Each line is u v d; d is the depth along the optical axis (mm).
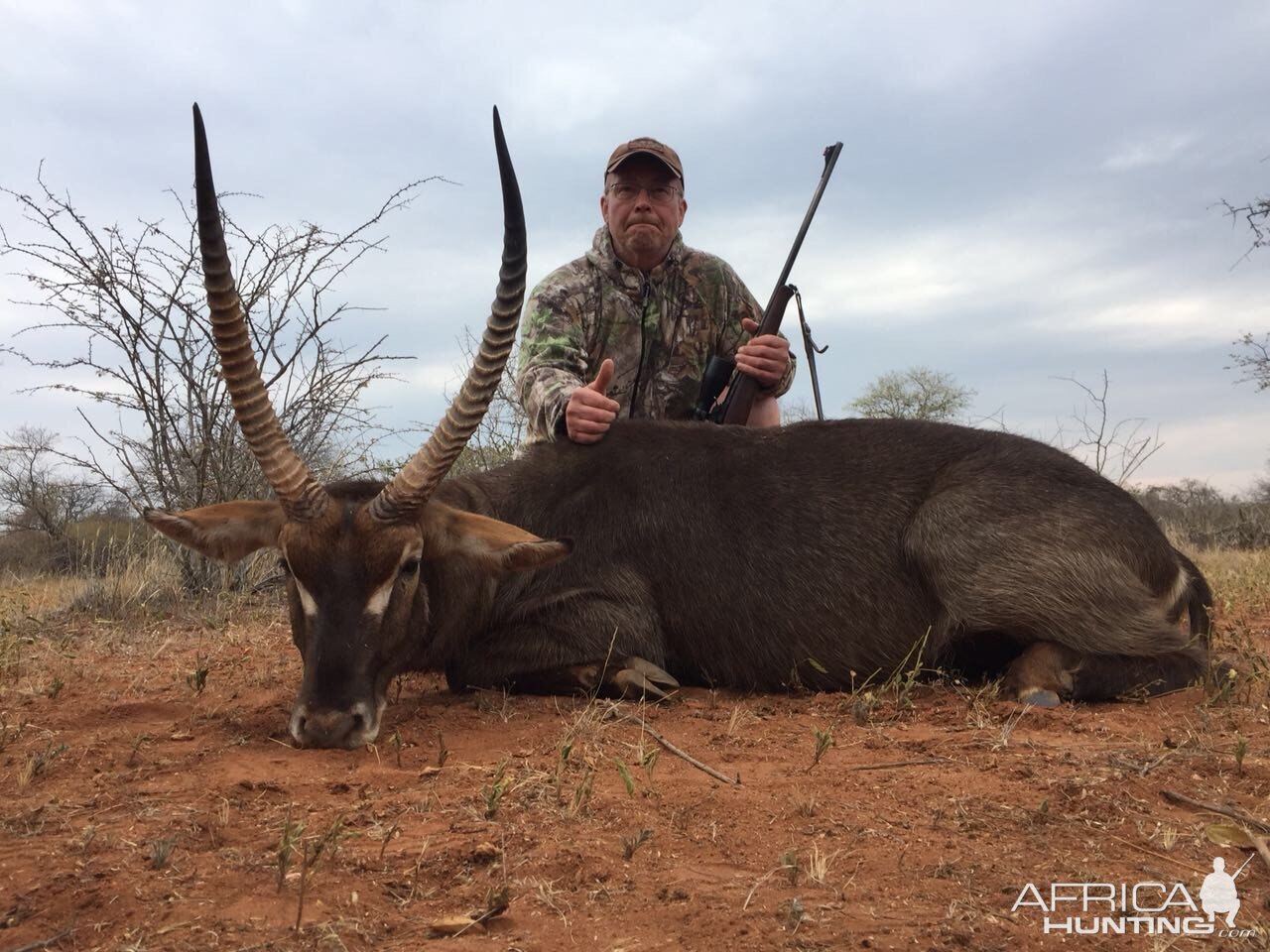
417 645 1558
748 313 2568
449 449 1449
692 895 874
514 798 1109
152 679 1892
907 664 1729
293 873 915
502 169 1463
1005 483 1689
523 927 823
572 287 2352
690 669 1774
